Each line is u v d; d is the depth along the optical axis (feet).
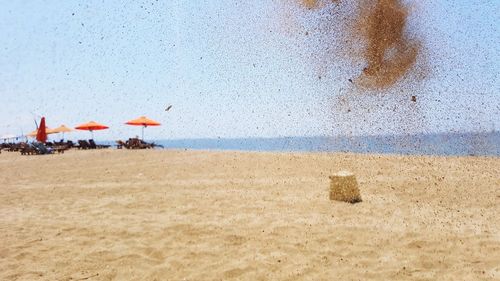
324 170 36.50
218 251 13.92
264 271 12.04
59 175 36.70
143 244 14.80
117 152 68.54
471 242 14.38
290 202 22.17
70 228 17.12
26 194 26.45
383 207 20.44
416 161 41.45
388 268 12.10
